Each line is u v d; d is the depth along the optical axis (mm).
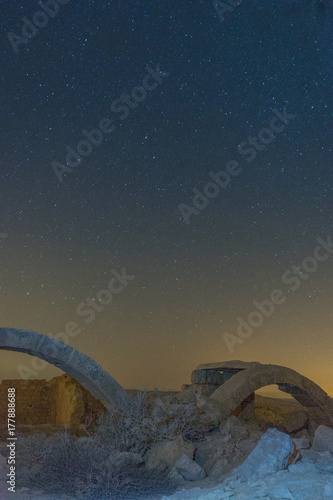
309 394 14102
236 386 12766
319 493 5324
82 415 13664
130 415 9852
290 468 6668
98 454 8656
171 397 11055
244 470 7000
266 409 17891
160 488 7812
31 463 8625
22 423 15867
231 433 11070
